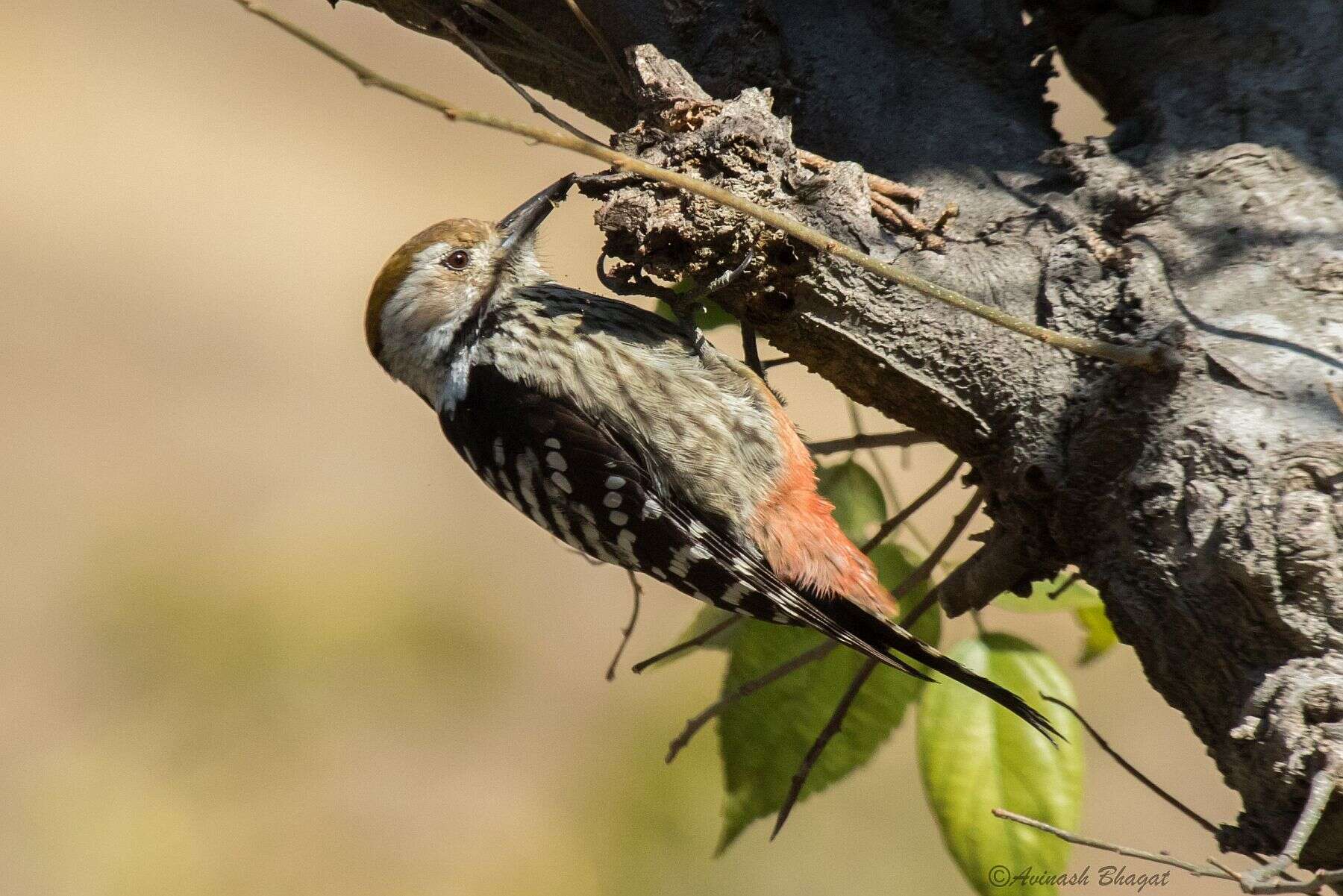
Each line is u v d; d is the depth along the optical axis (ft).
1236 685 17.70
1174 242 19.72
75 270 61.98
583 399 25.71
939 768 21.09
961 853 20.77
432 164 66.23
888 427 48.65
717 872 42.68
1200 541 17.80
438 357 27.66
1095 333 19.74
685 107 20.68
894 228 21.08
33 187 64.18
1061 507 19.95
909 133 22.26
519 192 64.95
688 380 25.53
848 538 25.04
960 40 23.20
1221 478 17.80
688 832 43.55
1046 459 19.98
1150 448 18.71
